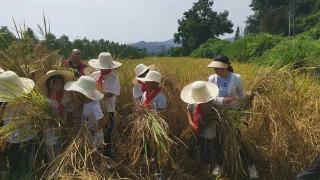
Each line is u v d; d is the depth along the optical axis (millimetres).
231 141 6465
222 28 76250
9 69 7238
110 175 6141
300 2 64250
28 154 6742
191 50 75750
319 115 7426
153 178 6395
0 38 7719
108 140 6723
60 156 6117
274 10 67812
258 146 6785
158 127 6184
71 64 8203
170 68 9367
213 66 6566
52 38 8273
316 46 15609
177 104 7164
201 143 6555
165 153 6242
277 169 6691
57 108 6449
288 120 6832
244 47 28578
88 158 6148
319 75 9406
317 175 6207
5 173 6559
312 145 6840
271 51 20047
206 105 6379
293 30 57250
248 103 6969
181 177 6605
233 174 6672
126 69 8445
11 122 6270
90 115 6191
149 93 6652
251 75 9289
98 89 6773
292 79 7449
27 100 6316
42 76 6715
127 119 6859
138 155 6289
